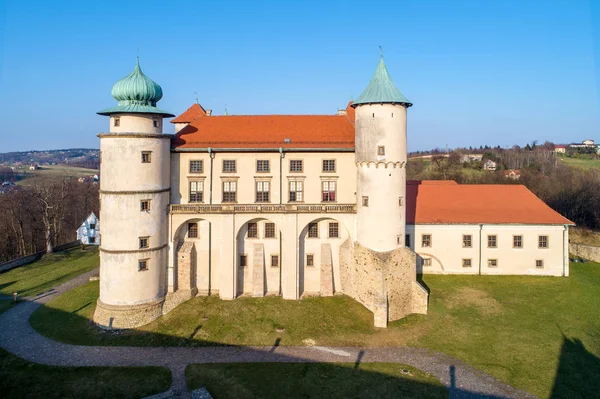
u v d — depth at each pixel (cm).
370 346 3862
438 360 3609
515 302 4628
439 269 5378
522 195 5772
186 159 4806
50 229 8331
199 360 3669
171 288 4638
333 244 4900
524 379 3294
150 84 4456
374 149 4397
